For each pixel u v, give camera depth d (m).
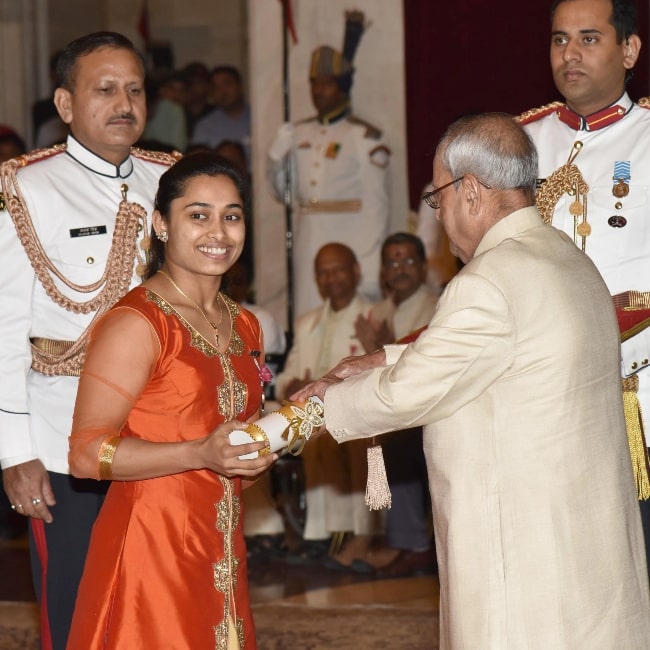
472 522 4.10
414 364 4.06
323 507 9.80
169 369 4.40
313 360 10.22
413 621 7.93
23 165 5.45
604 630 4.03
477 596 4.08
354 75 11.22
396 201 11.24
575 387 4.06
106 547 4.40
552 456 4.03
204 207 4.46
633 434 5.27
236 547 4.54
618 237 5.40
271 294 11.73
